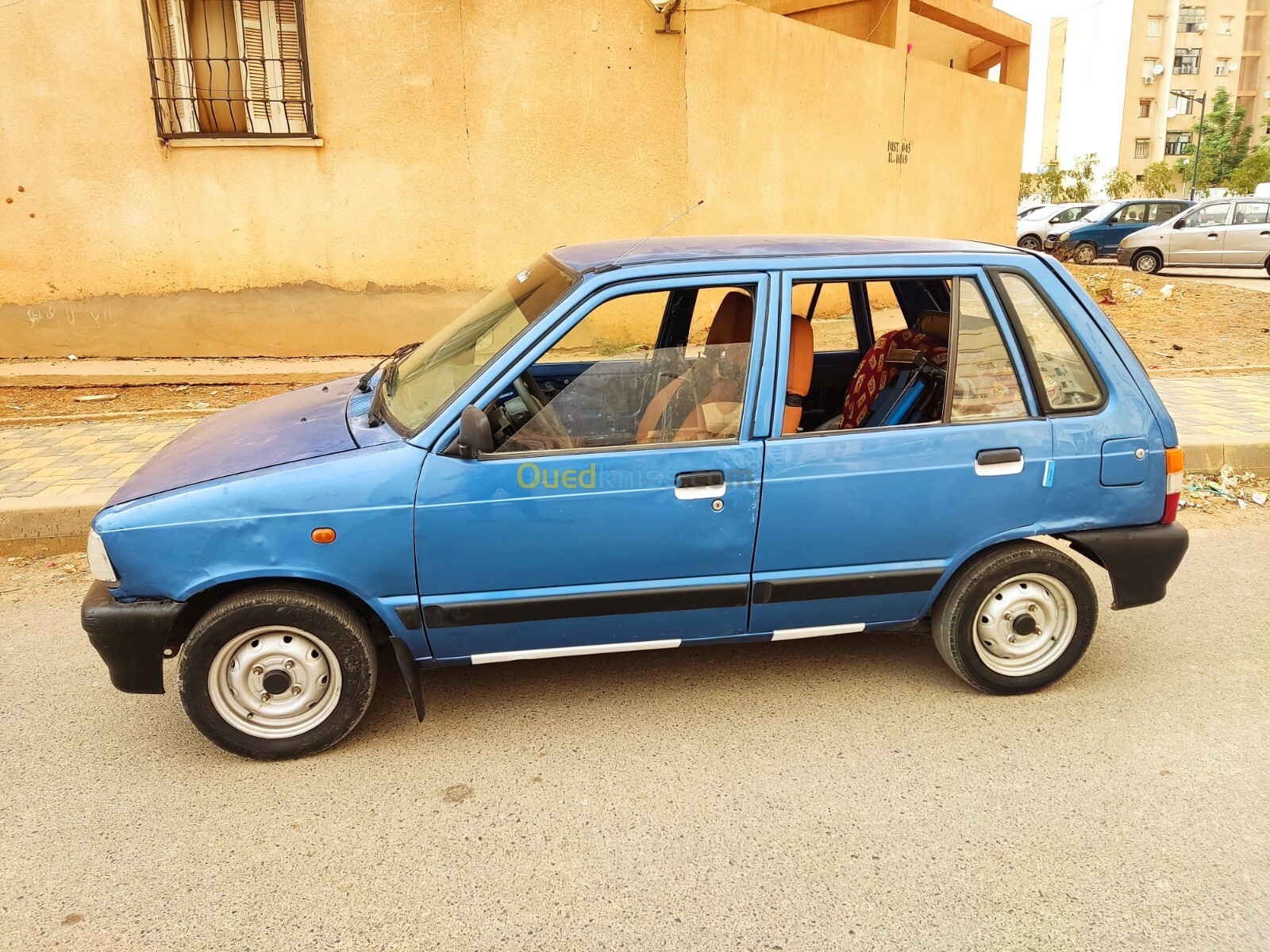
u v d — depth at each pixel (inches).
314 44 317.1
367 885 102.4
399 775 123.3
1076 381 132.2
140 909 98.7
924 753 126.8
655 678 149.0
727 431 124.5
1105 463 131.0
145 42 308.7
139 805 117.3
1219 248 730.2
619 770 124.0
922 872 103.3
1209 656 154.3
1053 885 101.0
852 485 124.8
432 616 121.7
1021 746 128.2
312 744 125.6
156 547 115.0
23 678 150.4
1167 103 2576.3
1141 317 491.2
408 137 330.3
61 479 220.7
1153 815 112.9
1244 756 125.3
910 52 493.7
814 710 138.6
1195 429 259.9
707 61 347.9
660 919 96.7
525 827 112.0
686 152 351.6
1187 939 93.1
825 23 477.7
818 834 110.1
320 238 334.0
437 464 117.5
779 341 123.5
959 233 539.5
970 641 135.4
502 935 94.7
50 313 327.0
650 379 126.0
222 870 104.9
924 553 130.1
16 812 116.0
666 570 124.6
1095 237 859.4
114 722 137.7
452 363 130.9
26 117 309.9
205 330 336.2
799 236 139.3
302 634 121.6
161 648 119.0
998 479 128.4
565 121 339.6
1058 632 138.6
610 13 333.4
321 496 116.1
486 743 130.6
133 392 310.2
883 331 153.1
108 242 323.6
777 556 126.2
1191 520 219.0
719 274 124.0
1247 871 102.8
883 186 461.1
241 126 325.4
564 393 124.5
